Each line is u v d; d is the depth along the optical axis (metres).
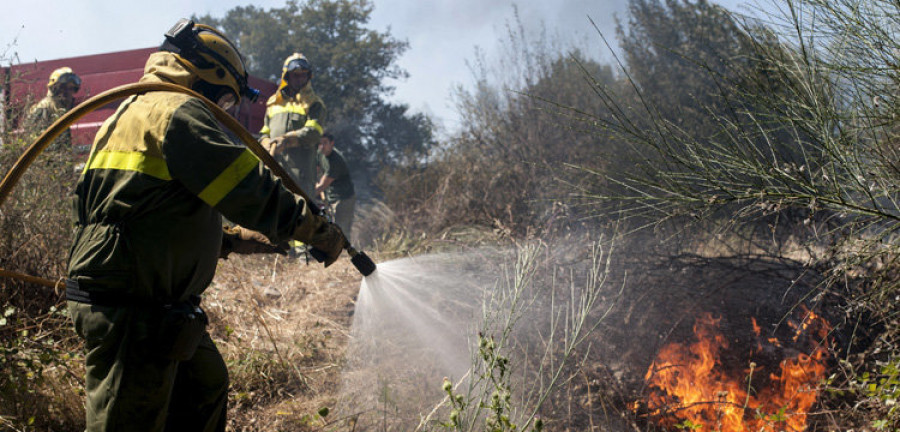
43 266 3.53
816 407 2.75
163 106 1.91
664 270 3.37
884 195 2.36
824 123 2.34
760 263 3.31
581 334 3.16
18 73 4.71
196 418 2.24
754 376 3.00
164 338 1.91
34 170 3.89
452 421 2.26
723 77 2.68
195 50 2.18
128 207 1.86
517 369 3.02
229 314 4.20
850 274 2.95
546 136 6.12
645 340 3.15
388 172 7.89
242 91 2.36
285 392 3.30
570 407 2.82
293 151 6.62
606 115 5.54
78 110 1.98
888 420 2.27
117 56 8.03
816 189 2.46
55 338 3.39
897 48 2.32
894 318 2.63
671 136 2.74
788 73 2.50
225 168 1.86
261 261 5.67
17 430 2.56
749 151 2.58
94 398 1.92
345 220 7.27
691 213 2.88
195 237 1.96
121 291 1.88
